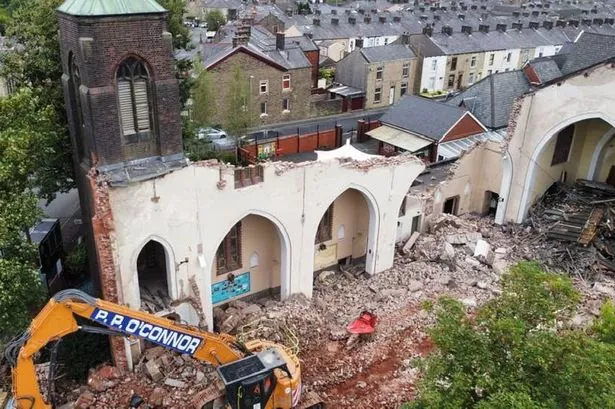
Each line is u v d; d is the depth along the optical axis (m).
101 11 18.16
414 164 28.19
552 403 12.31
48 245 28.09
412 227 32.53
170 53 19.97
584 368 12.38
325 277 29.14
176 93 20.48
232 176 22.17
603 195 34.41
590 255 30.00
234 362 17.48
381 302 26.97
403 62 68.06
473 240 32.28
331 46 78.56
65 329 15.35
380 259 29.09
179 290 22.58
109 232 19.88
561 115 31.48
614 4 149.50
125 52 19.06
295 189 24.22
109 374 21.70
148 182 20.16
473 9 124.00
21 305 21.73
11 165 20.83
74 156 22.83
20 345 15.16
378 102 68.00
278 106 59.25
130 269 21.02
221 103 52.84
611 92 29.17
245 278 26.33
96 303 15.61
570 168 36.75
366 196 27.02
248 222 25.17
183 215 21.44
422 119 48.41
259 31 70.12
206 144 41.06
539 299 14.05
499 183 35.72
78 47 18.70
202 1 111.38
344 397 21.14
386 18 92.81
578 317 25.09
